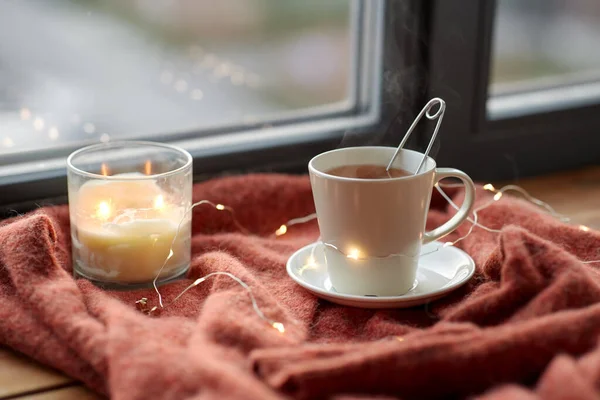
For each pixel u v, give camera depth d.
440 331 0.80
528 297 0.85
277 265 0.96
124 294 0.91
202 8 1.62
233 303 0.85
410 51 1.13
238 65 1.65
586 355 0.77
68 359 0.81
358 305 0.88
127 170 1.00
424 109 0.90
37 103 1.20
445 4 1.11
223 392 0.73
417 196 0.87
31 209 1.04
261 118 1.18
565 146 1.24
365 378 0.75
